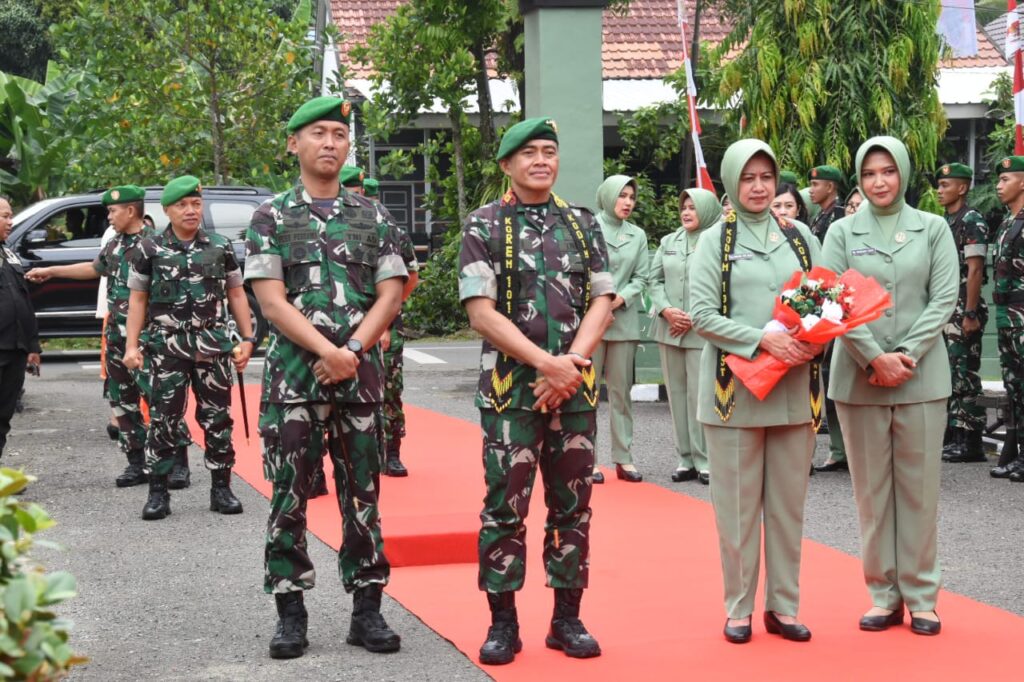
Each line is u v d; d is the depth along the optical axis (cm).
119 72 1792
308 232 499
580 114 1188
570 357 472
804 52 1483
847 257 544
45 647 239
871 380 513
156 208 1559
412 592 582
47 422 1158
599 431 1084
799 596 564
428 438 1041
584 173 1192
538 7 1176
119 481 870
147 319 772
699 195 860
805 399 504
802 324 485
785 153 1481
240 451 991
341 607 570
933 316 518
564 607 493
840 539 684
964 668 469
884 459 519
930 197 1516
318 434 502
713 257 516
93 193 1661
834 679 458
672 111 1944
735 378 502
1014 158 865
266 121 1842
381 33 1881
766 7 1534
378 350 511
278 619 531
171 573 637
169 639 528
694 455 859
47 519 263
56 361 1731
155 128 1784
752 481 506
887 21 1498
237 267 778
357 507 504
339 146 503
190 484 870
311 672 480
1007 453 872
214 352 767
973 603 560
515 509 481
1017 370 852
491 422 482
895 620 525
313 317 495
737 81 1555
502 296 478
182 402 768
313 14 2820
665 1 2436
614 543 678
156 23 1805
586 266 485
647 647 498
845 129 1484
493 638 486
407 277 518
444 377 1489
